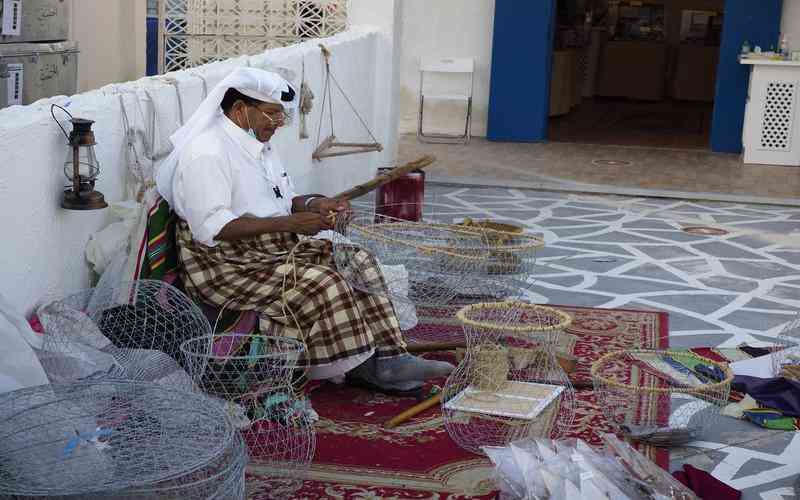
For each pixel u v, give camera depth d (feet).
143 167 13.70
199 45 31.27
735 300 19.53
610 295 19.66
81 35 29.66
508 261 15.34
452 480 11.25
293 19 30.83
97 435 8.74
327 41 24.98
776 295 20.01
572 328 17.24
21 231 11.09
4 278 10.76
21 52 22.63
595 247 23.84
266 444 11.25
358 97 28.63
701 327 17.67
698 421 12.69
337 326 12.75
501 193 30.81
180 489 8.27
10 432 8.57
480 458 11.83
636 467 10.76
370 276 13.73
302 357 12.75
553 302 19.02
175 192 12.93
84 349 10.69
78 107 12.18
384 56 31.12
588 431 12.66
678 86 62.08
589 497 9.86
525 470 10.33
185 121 15.37
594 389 13.02
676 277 21.22
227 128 13.35
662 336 16.94
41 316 10.90
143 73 30.48
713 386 12.37
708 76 61.36
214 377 11.76
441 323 16.60
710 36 61.21
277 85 13.32
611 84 61.87
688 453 12.30
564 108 52.37
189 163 12.85
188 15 31.09
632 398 12.59
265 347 11.98
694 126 49.06
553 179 32.63
